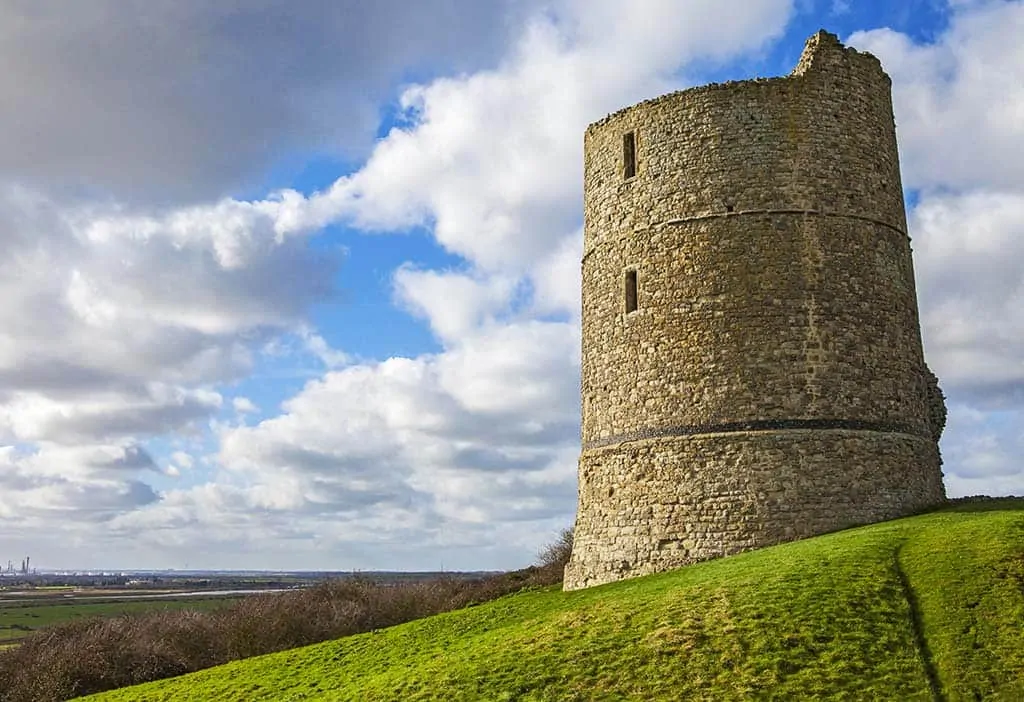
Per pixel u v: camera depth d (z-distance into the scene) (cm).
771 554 2189
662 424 2642
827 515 2445
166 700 2352
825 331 2580
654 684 1602
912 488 2586
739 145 2717
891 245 2756
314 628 4169
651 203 2806
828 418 2522
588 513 2798
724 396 2570
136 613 6212
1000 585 1741
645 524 2602
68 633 4272
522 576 4806
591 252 2989
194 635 4116
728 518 2478
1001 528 1980
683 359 2647
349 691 1958
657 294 2734
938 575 1823
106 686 3666
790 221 2647
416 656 2262
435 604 4441
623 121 2947
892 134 2895
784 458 2481
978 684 1479
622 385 2766
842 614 1716
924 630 1661
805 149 2697
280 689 2248
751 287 2616
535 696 1634
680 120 2811
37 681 3556
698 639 1716
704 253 2683
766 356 2564
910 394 2689
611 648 1761
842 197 2694
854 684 1511
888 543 2053
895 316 2706
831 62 2781
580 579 2781
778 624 1709
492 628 2416
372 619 4353
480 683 1728
